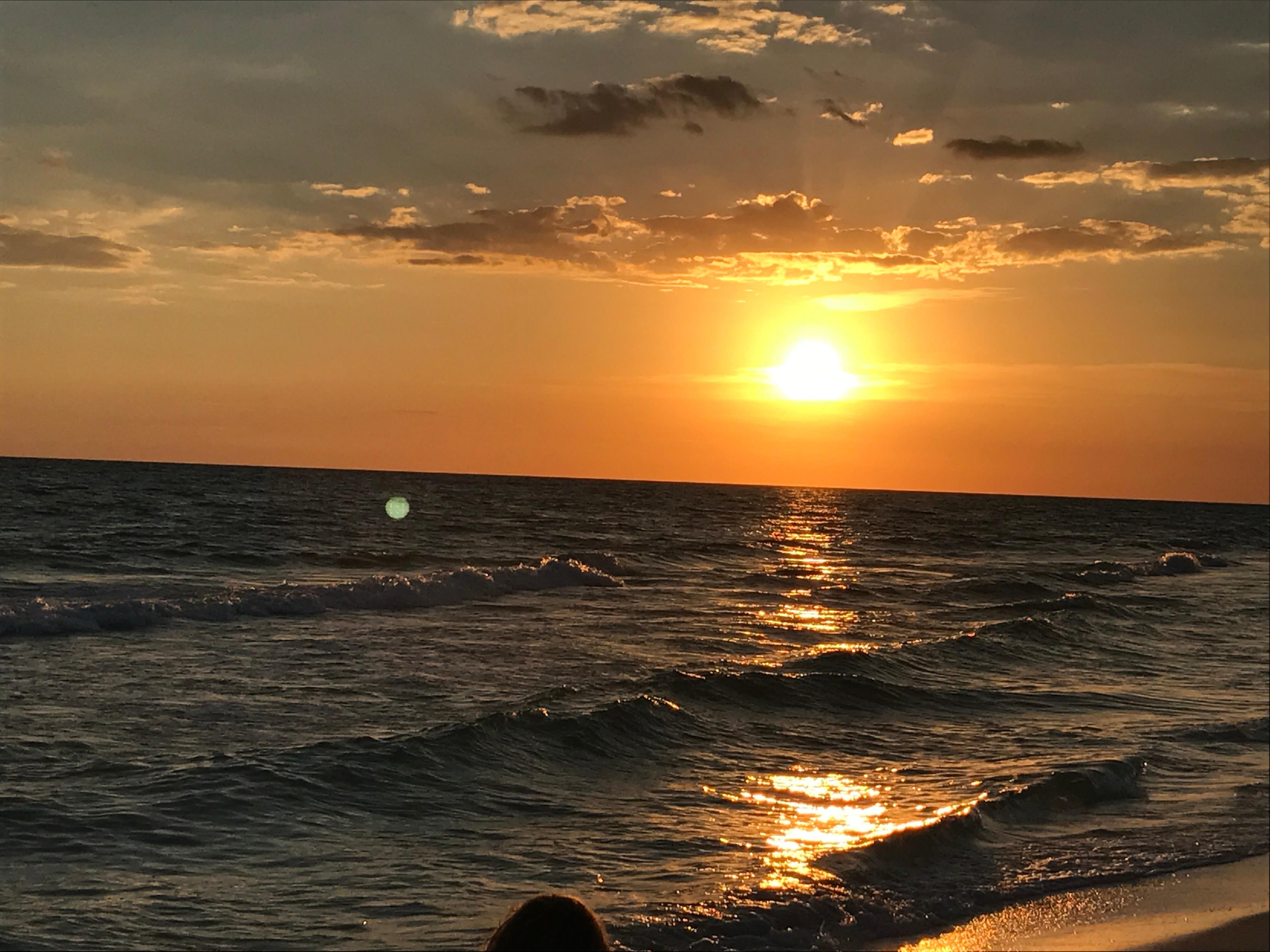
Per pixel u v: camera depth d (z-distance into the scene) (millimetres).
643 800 11859
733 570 46250
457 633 24266
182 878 8945
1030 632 26016
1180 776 14070
